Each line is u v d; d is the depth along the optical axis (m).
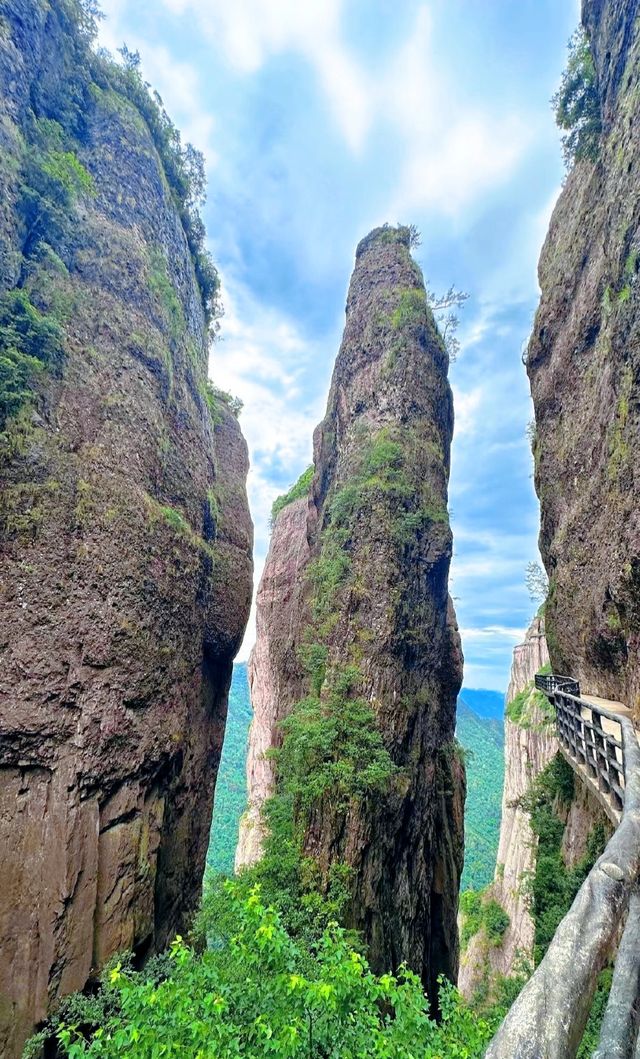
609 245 13.51
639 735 10.08
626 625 11.73
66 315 12.88
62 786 10.09
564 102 17.78
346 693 17.47
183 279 19.92
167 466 15.59
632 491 11.24
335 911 13.73
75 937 9.58
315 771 16.23
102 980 8.91
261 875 14.96
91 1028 9.37
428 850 20.66
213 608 20.08
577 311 16.59
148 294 16.09
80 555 11.62
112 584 12.18
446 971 22.55
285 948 6.18
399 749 17.83
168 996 5.77
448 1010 6.91
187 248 21.45
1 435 10.66
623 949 2.88
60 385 12.21
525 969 14.73
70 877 9.72
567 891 12.12
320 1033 5.52
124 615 12.31
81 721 10.74
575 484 15.85
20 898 9.06
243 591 22.92
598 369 14.51
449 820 24.19
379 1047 5.30
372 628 18.33
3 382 10.82
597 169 16.20
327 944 6.43
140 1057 5.27
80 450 12.30
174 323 17.42
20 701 9.86
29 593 10.52
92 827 10.46
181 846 15.28
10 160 12.11
